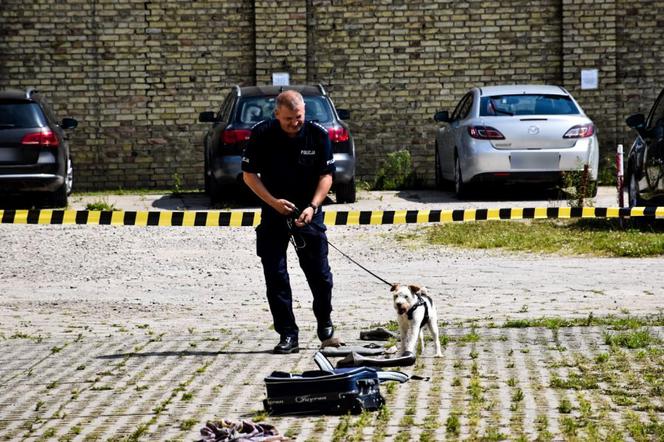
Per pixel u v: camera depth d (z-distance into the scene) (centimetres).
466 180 5366
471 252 3969
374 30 6638
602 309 2900
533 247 4000
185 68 6600
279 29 6588
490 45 6650
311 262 2489
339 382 1936
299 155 2477
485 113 5450
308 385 1945
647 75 6656
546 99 5503
